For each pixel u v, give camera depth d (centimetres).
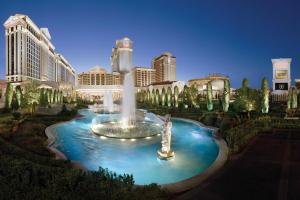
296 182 905
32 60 11300
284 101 5491
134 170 1328
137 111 4231
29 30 11050
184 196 791
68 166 1066
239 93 3183
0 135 1825
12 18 10275
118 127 2606
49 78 14088
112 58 18400
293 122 2336
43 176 757
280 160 1207
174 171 1305
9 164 845
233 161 1205
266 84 3225
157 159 1525
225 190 840
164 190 813
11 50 10312
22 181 722
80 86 12094
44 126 2530
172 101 5175
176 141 2034
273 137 1812
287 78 5609
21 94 3722
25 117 3031
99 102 9456
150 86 10138
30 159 1103
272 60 5738
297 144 1566
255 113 3155
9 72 10375
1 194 623
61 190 661
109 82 15538
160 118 3638
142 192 737
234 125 2222
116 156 1595
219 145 1716
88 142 1994
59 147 1789
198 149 1762
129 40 15362
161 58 15912
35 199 598
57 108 3756
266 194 799
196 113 3684
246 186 872
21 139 1738
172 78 16062
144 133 2273
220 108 4028
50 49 14575
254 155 1310
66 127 2747
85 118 3750
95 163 1455
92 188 684
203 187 868
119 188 710
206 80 9219
